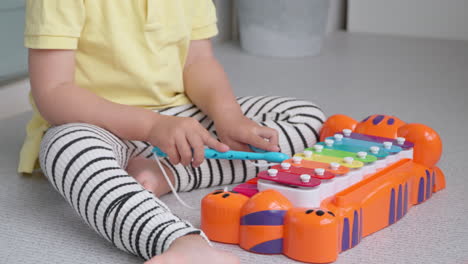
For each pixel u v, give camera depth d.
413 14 3.00
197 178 1.10
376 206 0.94
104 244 0.91
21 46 1.68
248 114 1.22
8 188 1.13
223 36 2.76
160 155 0.98
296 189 0.86
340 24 3.23
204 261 0.74
